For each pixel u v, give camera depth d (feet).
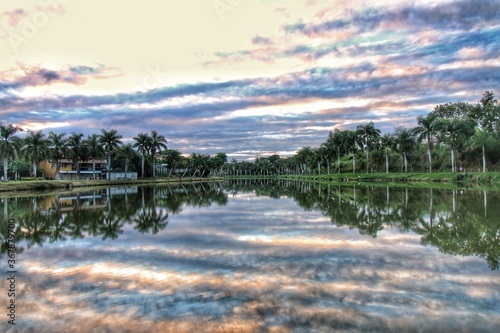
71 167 351.25
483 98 255.50
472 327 18.84
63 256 36.99
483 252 35.42
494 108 245.24
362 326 18.97
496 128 209.97
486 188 133.69
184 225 57.52
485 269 29.40
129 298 23.91
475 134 214.69
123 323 20.03
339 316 20.25
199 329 19.03
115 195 138.72
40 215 74.02
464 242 40.24
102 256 36.60
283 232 48.57
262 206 87.10
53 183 193.47
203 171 487.61
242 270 30.01
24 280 28.55
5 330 19.47
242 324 19.44
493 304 21.84
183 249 38.99
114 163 377.50
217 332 18.62
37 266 33.04
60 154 245.04
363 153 360.69
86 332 19.11
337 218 61.57
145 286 26.43
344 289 24.75
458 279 26.81
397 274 28.19
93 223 61.98
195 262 33.09
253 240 43.34
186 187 220.43
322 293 23.98
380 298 22.94
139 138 315.99
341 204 85.97
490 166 222.07
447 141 204.54
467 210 68.13
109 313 21.45
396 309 21.17
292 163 537.65
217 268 30.78
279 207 83.41
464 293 23.77
